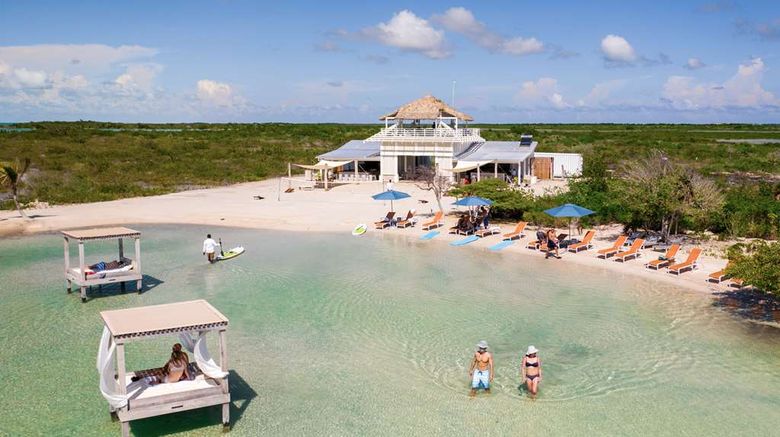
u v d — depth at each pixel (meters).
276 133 108.19
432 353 16.14
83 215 35.97
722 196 28.88
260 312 19.31
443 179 37.09
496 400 13.53
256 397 13.64
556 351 16.22
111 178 51.56
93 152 67.75
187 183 50.81
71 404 13.23
